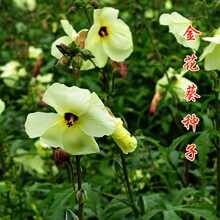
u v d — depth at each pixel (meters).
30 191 0.90
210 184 1.03
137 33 1.01
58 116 0.55
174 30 0.73
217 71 0.79
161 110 1.17
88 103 0.54
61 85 0.55
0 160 1.03
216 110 0.75
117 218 0.73
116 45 0.68
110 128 0.54
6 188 0.88
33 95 1.15
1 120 0.97
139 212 0.72
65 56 0.60
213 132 0.72
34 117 0.55
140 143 0.72
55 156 0.59
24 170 1.06
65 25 0.70
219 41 0.67
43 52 1.15
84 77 1.28
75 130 0.55
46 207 0.89
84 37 0.68
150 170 0.96
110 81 1.14
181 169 1.02
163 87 0.98
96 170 1.08
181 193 0.77
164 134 1.27
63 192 0.70
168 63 1.01
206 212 0.71
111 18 0.67
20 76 1.23
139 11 1.06
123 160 0.72
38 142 1.03
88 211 0.79
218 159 0.77
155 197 0.75
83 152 0.56
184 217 0.88
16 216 0.90
